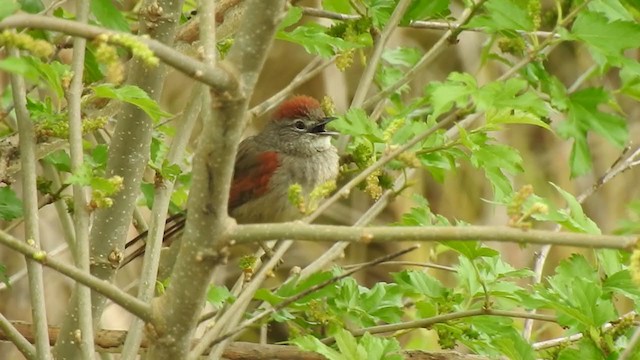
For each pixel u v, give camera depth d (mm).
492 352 8641
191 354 7082
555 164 16844
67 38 9570
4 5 6016
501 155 8320
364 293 8961
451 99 7152
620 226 8266
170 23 8602
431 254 11234
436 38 16406
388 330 8500
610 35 7324
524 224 5738
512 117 8055
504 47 8484
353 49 9141
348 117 8461
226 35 9805
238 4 9773
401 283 9023
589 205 16859
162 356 6617
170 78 15359
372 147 8617
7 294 14078
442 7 9266
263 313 7621
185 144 9094
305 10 9633
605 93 7680
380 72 10828
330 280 7633
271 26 5930
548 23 9031
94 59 9258
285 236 6066
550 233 5703
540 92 8328
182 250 6332
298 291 8297
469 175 16656
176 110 15172
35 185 7668
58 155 9445
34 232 7527
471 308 8938
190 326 6531
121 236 8578
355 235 5898
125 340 8234
